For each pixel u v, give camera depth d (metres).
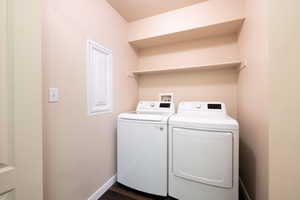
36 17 0.64
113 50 1.67
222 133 1.16
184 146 1.29
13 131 0.56
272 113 0.85
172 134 1.36
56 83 1.01
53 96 0.99
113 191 1.54
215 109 1.60
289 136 0.82
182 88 2.04
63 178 1.07
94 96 1.38
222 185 1.16
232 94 1.78
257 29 1.05
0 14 0.52
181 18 1.69
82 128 1.24
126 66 1.96
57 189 1.03
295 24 0.80
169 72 2.10
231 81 1.78
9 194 0.55
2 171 0.52
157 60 2.19
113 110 1.67
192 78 1.98
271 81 0.85
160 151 1.38
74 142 1.16
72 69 1.14
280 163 0.84
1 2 0.53
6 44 0.54
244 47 1.42
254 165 1.17
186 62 2.00
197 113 1.63
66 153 1.09
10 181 0.54
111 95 1.62
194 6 1.63
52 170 0.99
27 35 0.60
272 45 0.84
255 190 1.15
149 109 1.91
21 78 0.58
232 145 1.14
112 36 1.65
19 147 0.57
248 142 1.32
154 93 2.22
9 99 0.55
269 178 0.86
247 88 1.32
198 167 1.23
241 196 1.52
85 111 1.27
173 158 1.35
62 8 1.05
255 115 1.12
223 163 1.16
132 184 1.52
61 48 1.05
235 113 1.76
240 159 1.61
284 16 0.81
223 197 1.17
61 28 1.05
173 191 1.35
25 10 0.60
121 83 1.84
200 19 1.59
